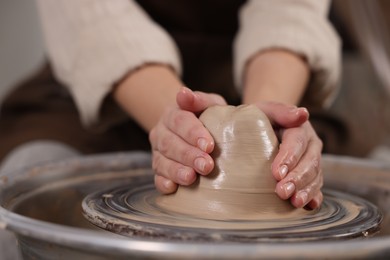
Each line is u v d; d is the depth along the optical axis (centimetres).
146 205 61
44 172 75
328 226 55
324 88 106
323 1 108
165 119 65
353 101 152
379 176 79
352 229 54
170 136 61
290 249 39
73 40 97
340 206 64
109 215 57
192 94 61
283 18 99
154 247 40
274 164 57
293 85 87
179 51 130
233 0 135
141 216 57
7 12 181
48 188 73
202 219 55
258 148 58
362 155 149
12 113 123
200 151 58
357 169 82
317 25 100
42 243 47
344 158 85
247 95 83
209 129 59
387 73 167
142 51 90
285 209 57
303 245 40
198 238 50
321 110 135
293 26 97
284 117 61
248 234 51
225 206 56
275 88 83
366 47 171
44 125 116
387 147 162
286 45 94
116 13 96
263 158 58
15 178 70
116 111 101
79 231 43
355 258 40
